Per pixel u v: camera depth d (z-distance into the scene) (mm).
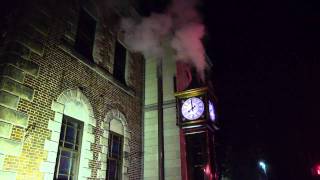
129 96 12453
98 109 10172
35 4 8211
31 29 7914
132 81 12977
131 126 12141
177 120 11703
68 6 9602
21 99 7312
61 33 9055
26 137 7238
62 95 8609
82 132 9367
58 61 8719
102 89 10609
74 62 9398
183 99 11953
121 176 10953
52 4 8859
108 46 11656
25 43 7664
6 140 6730
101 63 10930
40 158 7496
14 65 7281
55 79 8477
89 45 10680
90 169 9219
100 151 9820
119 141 11352
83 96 9492
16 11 7828
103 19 11656
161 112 12812
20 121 7152
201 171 11578
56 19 8938
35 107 7652
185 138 11758
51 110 8125
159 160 11922
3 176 6535
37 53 7992
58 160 8266
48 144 7785
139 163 12164
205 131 11305
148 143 12656
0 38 7715
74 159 8891
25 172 7059
